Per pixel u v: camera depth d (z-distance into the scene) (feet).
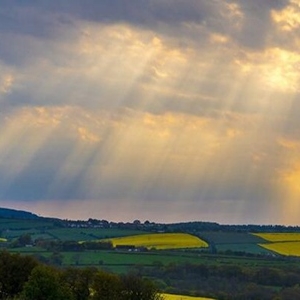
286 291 511.40
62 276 365.20
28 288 328.08
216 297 481.87
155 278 534.37
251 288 516.32
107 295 363.56
